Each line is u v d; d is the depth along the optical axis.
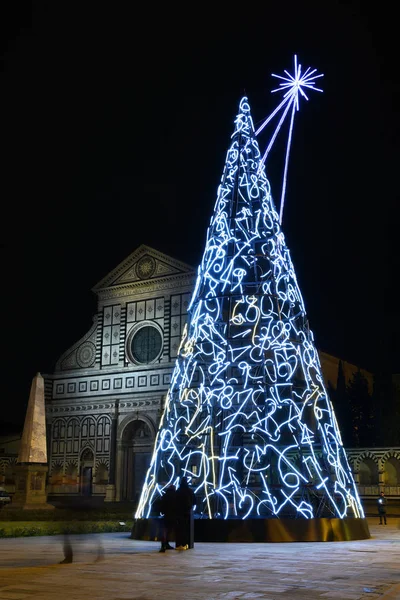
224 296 34.00
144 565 20.00
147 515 32.47
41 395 50.97
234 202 36.22
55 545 28.95
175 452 34.91
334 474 34.94
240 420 38.66
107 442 77.19
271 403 33.72
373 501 61.88
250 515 35.69
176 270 76.50
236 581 16.55
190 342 34.56
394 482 65.94
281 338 35.16
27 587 15.21
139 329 78.31
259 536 28.80
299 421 32.28
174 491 25.67
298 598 13.95
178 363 35.00
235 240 34.62
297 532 29.08
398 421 72.19
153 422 74.44
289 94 34.66
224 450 32.62
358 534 31.05
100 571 18.39
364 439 74.88
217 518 29.52
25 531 34.47
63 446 80.12
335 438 33.28
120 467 75.50
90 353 81.06
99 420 78.44
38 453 49.47
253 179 34.88
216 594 14.40
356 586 15.92
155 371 75.56
